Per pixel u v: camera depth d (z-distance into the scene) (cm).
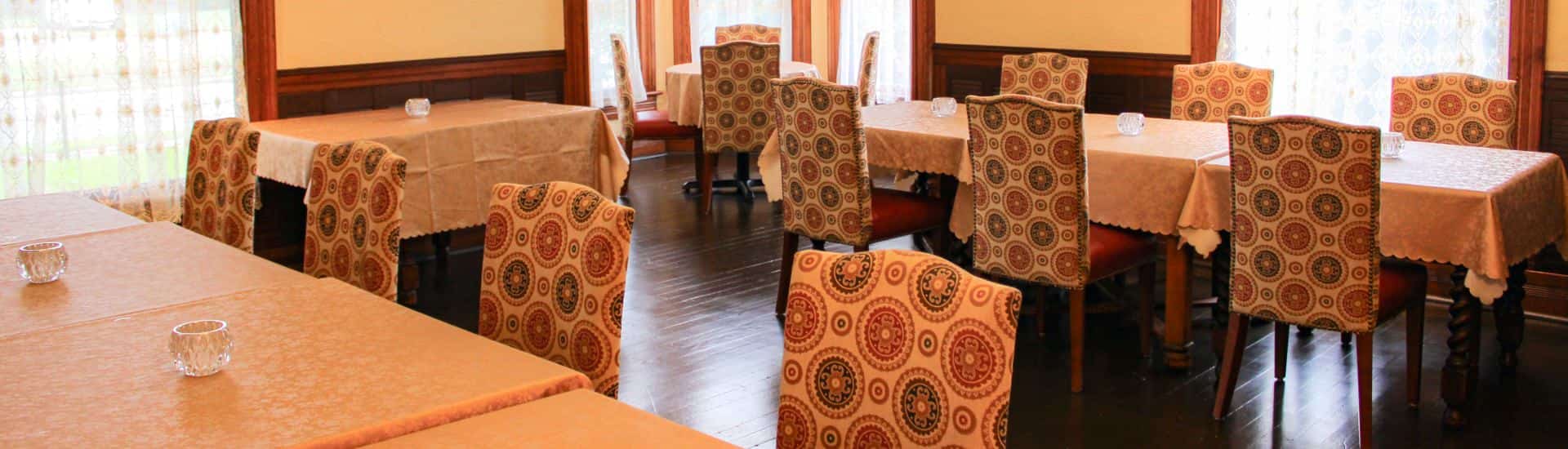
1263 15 565
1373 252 318
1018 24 662
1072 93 570
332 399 193
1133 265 400
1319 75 553
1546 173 375
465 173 518
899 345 199
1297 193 324
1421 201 337
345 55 577
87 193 518
